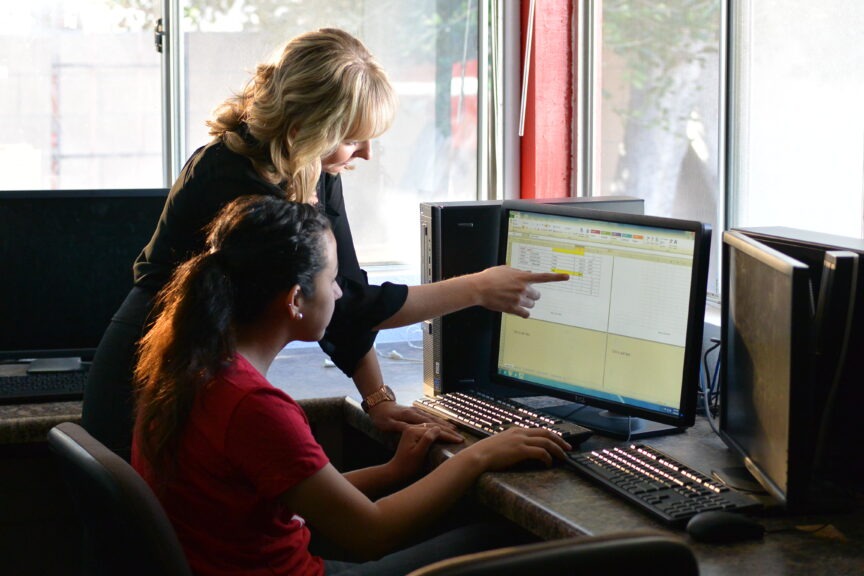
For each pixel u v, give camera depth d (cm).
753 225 250
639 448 181
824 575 133
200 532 153
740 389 175
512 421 199
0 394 233
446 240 227
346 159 199
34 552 234
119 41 299
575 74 323
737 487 166
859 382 158
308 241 161
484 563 102
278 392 154
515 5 327
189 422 153
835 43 220
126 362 194
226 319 155
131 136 304
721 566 136
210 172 189
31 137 298
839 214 222
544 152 325
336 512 153
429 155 331
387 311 202
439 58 328
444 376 229
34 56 295
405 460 191
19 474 231
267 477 149
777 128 239
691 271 189
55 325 257
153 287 195
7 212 253
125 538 141
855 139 216
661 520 151
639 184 298
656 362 196
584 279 206
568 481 172
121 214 257
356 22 319
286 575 157
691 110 274
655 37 287
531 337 216
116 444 196
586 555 106
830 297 155
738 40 249
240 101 195
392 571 182
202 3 304
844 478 162
